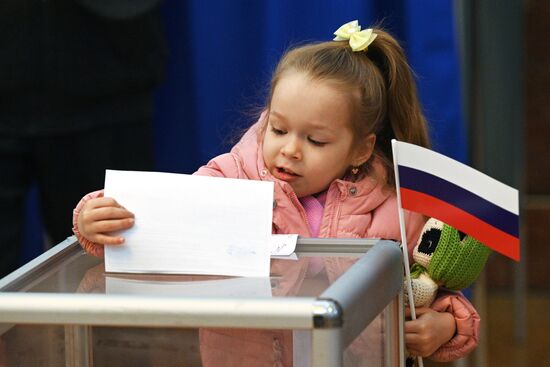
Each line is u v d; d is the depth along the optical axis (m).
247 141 4.59
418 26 6.83
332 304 2.96
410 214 4.50
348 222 4.41
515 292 9.91
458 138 6.86
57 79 6.85
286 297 3.05
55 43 6.80
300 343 3.07
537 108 10.62
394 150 3.94
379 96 4.54
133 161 7.19
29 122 6.93
